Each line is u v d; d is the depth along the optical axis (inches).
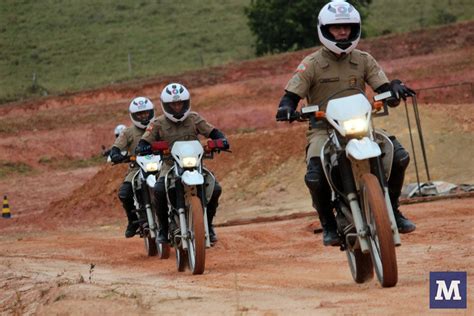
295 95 543.2
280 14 3873.0
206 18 5009.8
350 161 499.5
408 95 522.0
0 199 2273.6
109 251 1028.5
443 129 1595.7
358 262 545.3
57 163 2743.6
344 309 422.9
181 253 728.3
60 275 661.3
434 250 715.4
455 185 1326.3
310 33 3846.0
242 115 2797.7
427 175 1349.7
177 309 450.3
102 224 1653.5
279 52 3892.7
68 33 4906.5
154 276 698.2
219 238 1008.2
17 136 2923.2
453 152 1531.7
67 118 3068.4
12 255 1031.6
